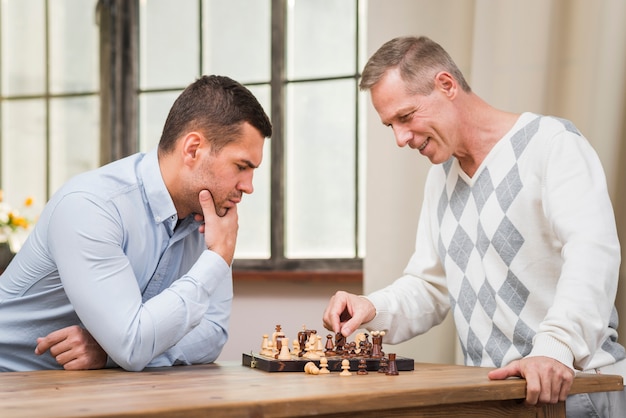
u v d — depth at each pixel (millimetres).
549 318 1517
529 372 1395
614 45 2277
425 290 2025
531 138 1795
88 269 1568
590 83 2312
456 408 1349
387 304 1923
